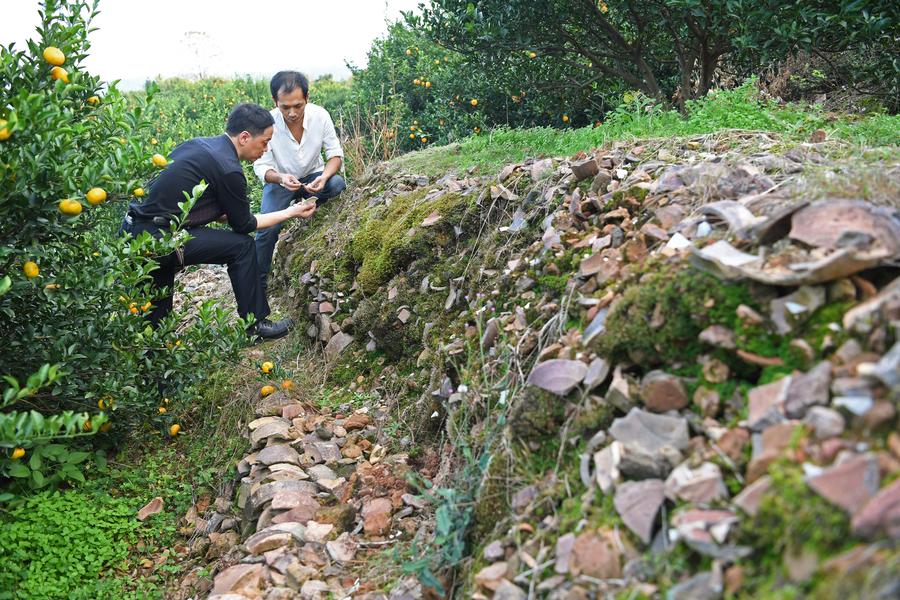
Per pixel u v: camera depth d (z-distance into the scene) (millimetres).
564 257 2781
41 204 2564
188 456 3576
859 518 1229
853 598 1169
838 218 1763
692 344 1872
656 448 1750
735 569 1382
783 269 1722
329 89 11641
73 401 3146
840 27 4281
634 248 2404
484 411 2629
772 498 1383
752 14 4258
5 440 2176
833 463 1373
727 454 1614
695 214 2328
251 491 2973
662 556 1532
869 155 2605
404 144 8008
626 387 1933
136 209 3758
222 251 4008
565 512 1896
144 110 3000
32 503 2889
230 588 2424
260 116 3928
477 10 5656
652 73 6270
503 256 3285
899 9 3998
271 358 4184
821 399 1510
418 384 3320
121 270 3053
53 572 2676
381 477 2898
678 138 3465
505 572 1893
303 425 3434
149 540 2988
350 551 2539
